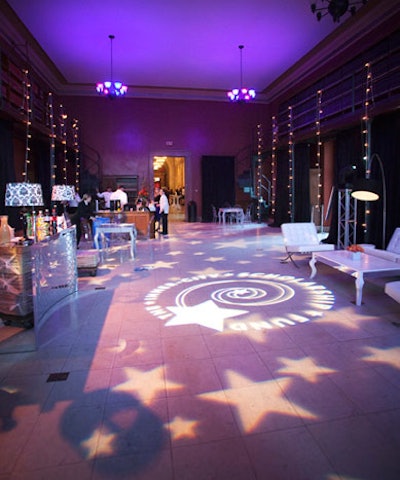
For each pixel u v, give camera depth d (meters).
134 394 2.66
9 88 10.64
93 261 6.24
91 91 15.87
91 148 16.12
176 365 3.09
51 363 3.15
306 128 13.85
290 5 9.23
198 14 9.63
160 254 8.40
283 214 14.44
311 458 2.03
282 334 3.72
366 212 8.70
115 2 9.02
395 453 2.06
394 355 3.23
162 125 16.61
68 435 2.23
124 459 2.03
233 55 12.44
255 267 6.90
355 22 9.95
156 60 12.80
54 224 4.73
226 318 4.20
